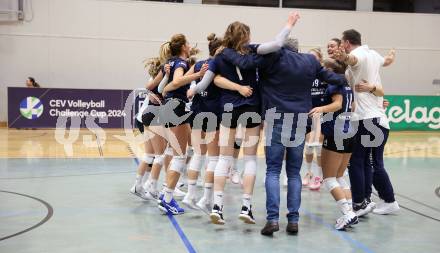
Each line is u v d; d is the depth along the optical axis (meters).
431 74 17.39
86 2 15.55
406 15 17.11
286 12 16.64
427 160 9.24
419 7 17.64
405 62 17.25
